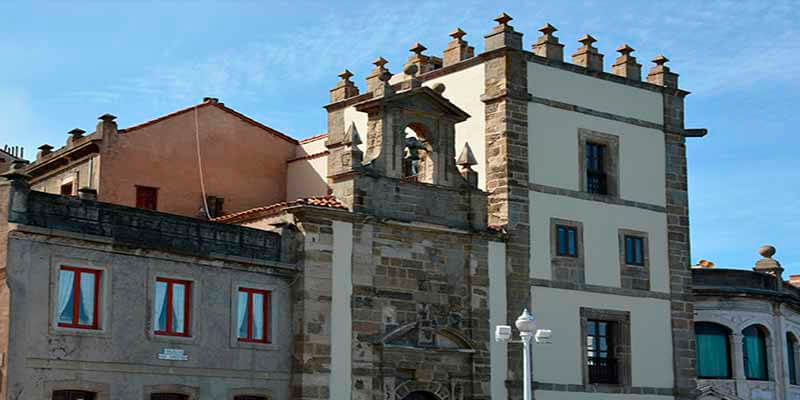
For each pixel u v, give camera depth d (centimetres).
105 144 5147
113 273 3778
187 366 3928
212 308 4025
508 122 4903
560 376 4881
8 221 3562
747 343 5922
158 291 3906
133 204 5188
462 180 4725
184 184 5359
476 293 4681
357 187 4391
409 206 4541
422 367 4488
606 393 5009
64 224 3681
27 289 3572
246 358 4091
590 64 5238
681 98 5559
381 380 4353
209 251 4022
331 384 4219
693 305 5453
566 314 4950
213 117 5512
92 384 3681
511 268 4812
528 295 4841
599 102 5250
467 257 4691
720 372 5850
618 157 5278
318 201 4369
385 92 4512
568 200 5053
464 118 4762
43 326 3591
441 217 4634
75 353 3653
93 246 3728
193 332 3962
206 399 3969
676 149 5494
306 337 4188
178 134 5375
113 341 3747
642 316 5203
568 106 5131
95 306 3738
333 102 5531
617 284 5150
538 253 4909
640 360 5153
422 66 5391
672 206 5422
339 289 4300
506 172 4862
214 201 5425
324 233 4297
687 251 5434
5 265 3541
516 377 4731
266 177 5656
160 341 3869
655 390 5175
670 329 5294
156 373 3847
